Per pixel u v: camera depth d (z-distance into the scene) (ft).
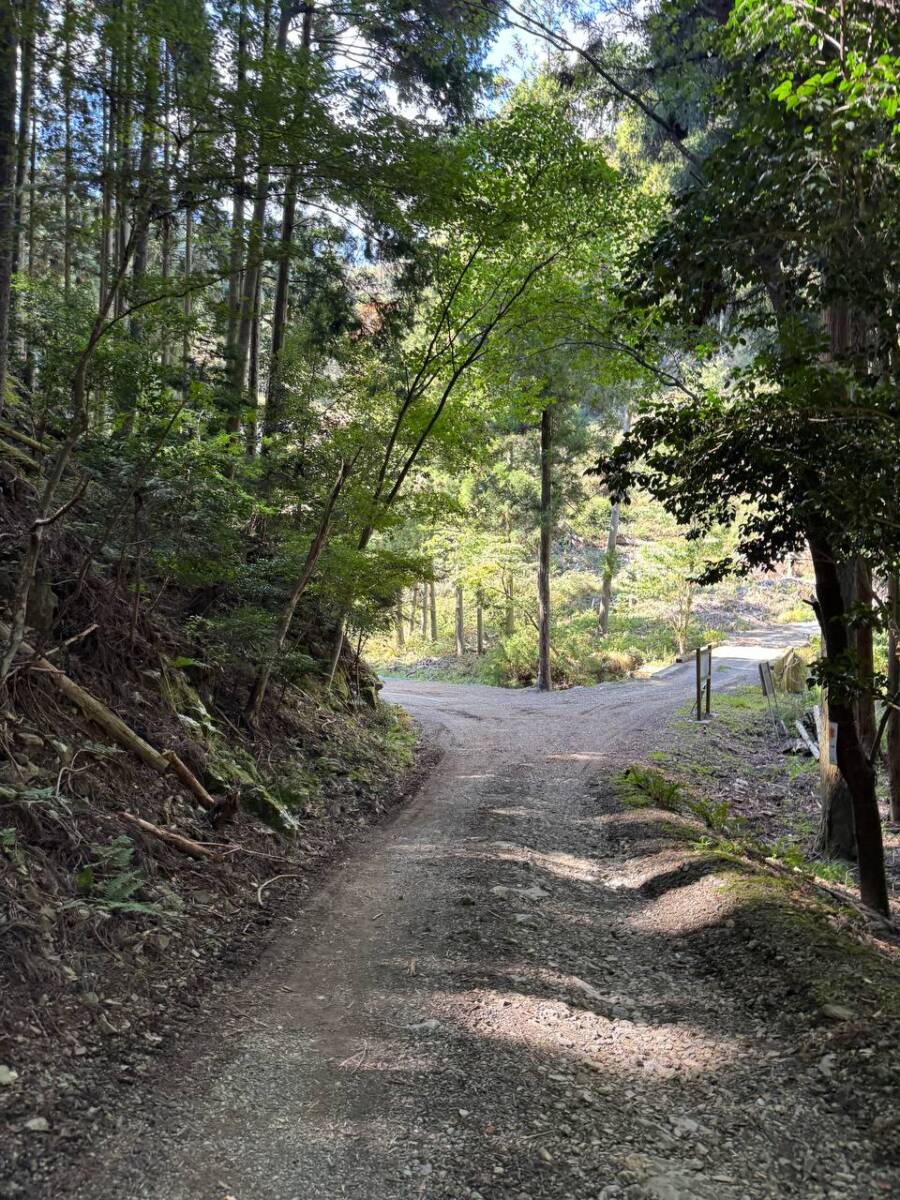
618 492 20.29
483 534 105.60
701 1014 15.46
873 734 33.06
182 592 33.60
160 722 24.73
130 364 24.52
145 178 18.34
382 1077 12.39
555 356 46.98
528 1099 11.93
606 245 42.32
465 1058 13.05
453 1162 10.33
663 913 21.06
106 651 24.34
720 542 101.86
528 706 71.05
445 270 39.40
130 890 16.17
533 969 16.92
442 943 18.06
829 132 16.30
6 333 26.40
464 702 74.64
